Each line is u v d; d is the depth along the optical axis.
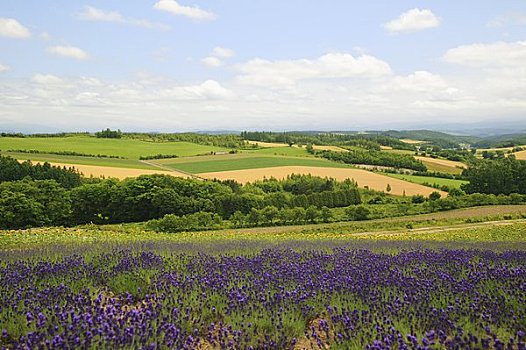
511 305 8.23
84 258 12.55
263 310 8.12
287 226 59.72
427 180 100.25
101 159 110.12
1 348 6.37
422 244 20.97
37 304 7.84
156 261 12.10
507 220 60.38
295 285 9.80
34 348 5.91
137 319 7.04
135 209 71.19
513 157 105.12
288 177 96.38
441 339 6.33
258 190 85.38
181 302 8.33
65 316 7.06
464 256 14.12
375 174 101.06
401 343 6.07
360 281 10.05
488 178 88.12
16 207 65.44
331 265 12.42
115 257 12.78
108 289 9.74
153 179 74.25
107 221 71.44
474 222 58.97
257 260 12.71
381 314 7.91
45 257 12.98
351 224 59.19
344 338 6.82
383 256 14.31
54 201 69.69
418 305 8.38
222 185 83.38
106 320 6.86
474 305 7.99
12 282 9.21
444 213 67.56
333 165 112.44
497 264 12.46
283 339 7.00
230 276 10.48
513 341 6.23
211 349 6.96
